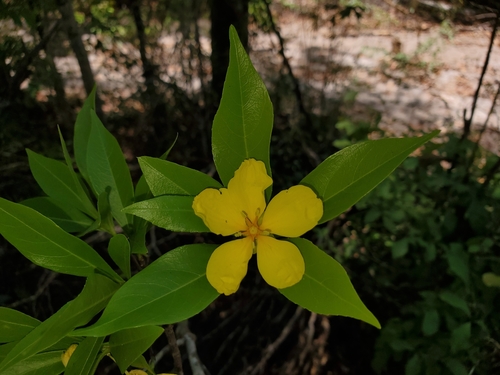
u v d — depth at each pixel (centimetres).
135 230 19
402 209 42
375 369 42
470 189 41
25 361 17
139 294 14
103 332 13
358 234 49
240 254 14
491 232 40
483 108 63
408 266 46
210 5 53
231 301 51
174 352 21
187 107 59
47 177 20
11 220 15
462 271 36
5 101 48
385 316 47
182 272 14
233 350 48
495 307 38
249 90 15
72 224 20
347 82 73
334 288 13
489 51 39
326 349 47
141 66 61
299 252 14
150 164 15
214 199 14
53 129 55
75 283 49
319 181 15
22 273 48
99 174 19
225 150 15
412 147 14
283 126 59
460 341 34
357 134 46
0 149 48
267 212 15
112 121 61
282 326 49
